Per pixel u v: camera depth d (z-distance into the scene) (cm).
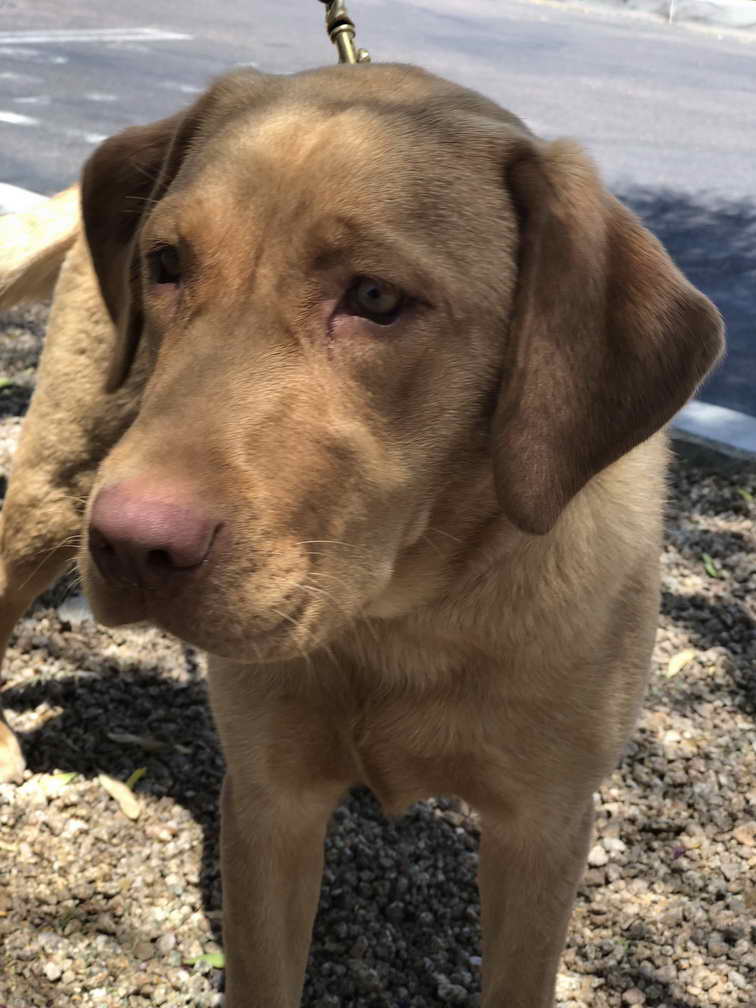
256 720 44
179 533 32
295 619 35
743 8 278
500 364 38
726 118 201
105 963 52
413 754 44
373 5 275
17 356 105
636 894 58
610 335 38
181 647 72
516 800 44
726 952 55
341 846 60
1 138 161
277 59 217
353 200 35
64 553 61
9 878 55
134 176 47
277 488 34
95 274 49
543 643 41
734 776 64
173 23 247
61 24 242
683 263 136
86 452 58
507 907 46
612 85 217
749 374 111
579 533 41
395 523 37
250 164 36
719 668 72
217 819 60
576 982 53
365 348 35
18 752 62
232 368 35
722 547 83
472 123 38
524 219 38
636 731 67
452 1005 53
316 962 54
